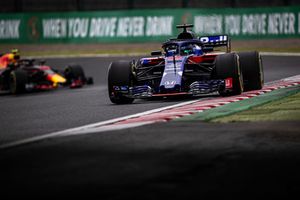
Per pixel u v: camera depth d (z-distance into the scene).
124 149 24.97
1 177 20.86
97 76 93.50
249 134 27.61
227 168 21.19
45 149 25.83
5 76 74.56
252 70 47.28
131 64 46.22
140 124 32.41
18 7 162.88
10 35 144.00
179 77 43.53
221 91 43.31
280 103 38.75
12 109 47.44
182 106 40.53
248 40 123.25
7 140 29.73
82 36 138.12
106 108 43.25
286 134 27.31
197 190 18.45
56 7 164.62
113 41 135.38
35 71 75.94
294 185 18.98
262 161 22.17
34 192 18.75
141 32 132.75
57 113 41.78
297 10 119.00
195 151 24.11
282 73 73.81
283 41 123.12
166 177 20.05
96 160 22.97
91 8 163.62
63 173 21.06
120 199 17.66
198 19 122.50
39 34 141.50
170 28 129.12
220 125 30.58
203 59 45.38
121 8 161.25
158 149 24.72
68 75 76.31
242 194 18.03
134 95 44.78
